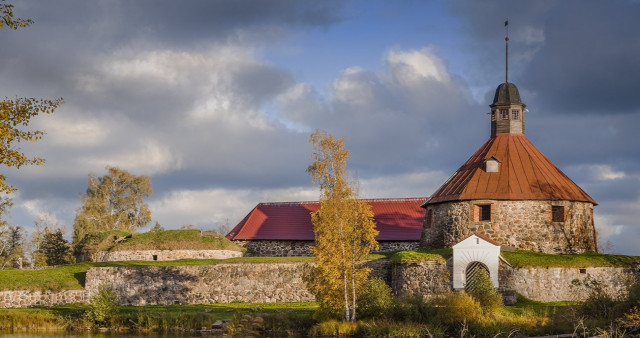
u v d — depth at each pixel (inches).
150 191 3651.6
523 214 2169.0
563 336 1443.2
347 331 1624.0
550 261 2001.7
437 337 1520.7
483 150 2367.1
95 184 3572.8
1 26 1063.6
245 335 1652.3
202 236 2605.8
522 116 2379.4
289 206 2847.0
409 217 2714.1
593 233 2282.2
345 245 1788.9
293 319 1760.6
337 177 1811.0
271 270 2203.5
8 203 3398.1
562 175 2288.4
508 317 1635.1
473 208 2198.6
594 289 1758.1
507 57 2442.2
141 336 1637.6
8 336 1635.1
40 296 2142.0
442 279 2028.8
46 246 3435.0
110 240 2696.9
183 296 2199.8
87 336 1637.6
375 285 1754.4
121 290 2190.0
